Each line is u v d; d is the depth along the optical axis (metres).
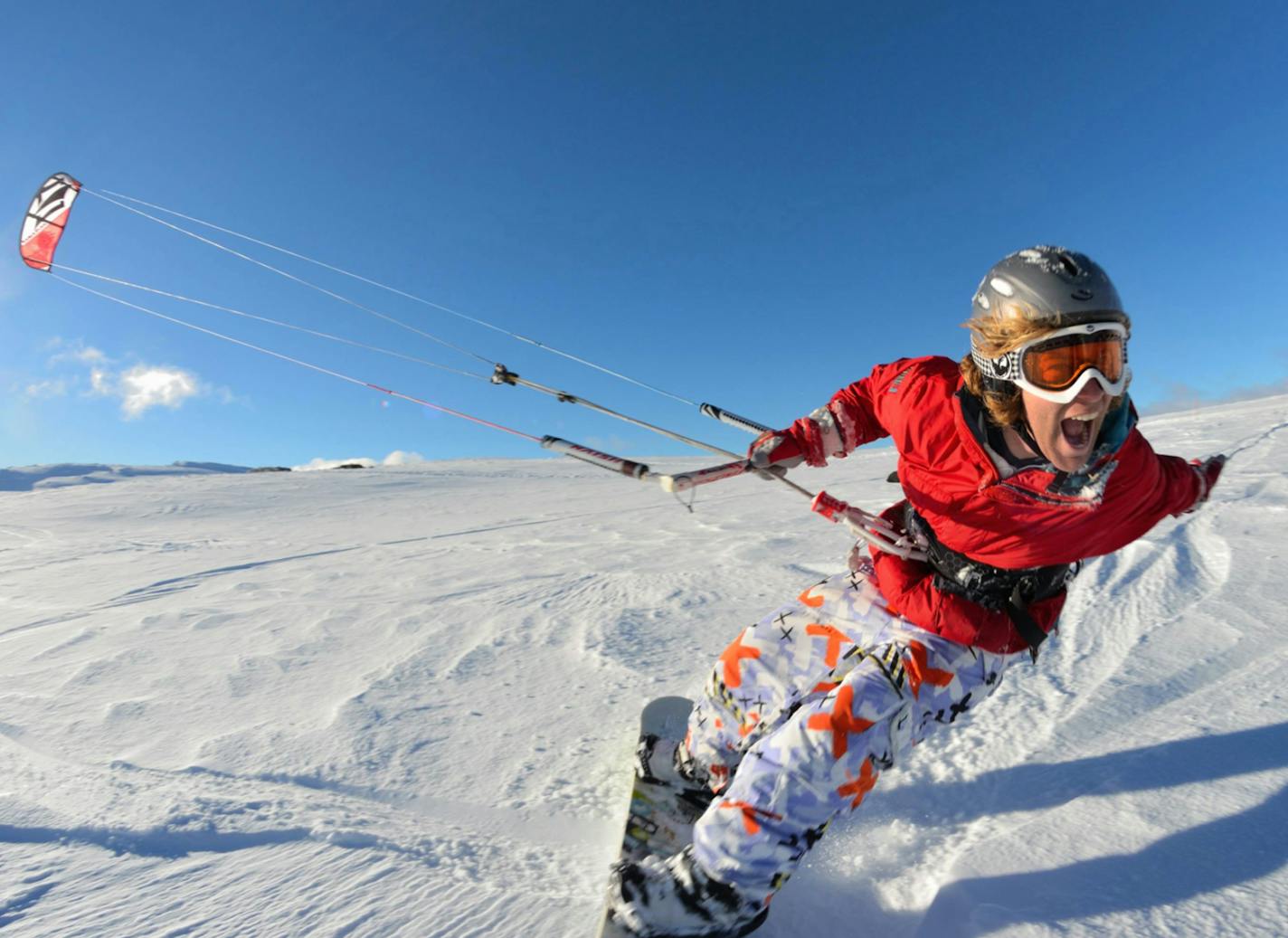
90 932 1.59
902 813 2.03
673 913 1.50
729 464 1.89
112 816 2.09
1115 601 3.37
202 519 13.50
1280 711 2.14
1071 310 1.34
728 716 2.05
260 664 3.61
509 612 4.24
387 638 3.94
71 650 4.11
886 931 1.61
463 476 21.45
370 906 1.66
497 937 1.56
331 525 11.82
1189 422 12.80
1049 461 1.48
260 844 1.96
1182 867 1.54
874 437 1.97
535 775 2.38
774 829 1.49
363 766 2.45
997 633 1.69
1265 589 3.26
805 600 2.07
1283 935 1.32
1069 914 1.46
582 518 9.62
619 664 3.29
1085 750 2.15
